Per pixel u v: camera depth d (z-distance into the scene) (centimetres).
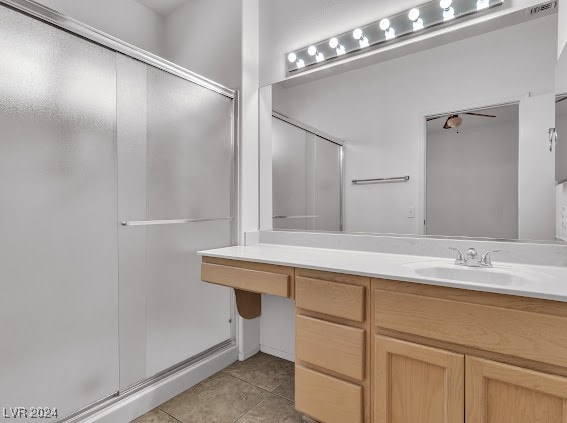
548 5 140
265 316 237
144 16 266
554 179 139
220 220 213
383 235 183
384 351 122
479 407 104
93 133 145
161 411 168
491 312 100
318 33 209
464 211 160
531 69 143
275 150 228
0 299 117
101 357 149
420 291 115
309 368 144
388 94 182
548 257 137
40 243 128
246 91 225
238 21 224
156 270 175
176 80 185
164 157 178
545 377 93
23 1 122
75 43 139
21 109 122
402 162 178
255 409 170
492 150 153
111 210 153
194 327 198
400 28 179
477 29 156
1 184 117
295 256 167
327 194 204
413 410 117
